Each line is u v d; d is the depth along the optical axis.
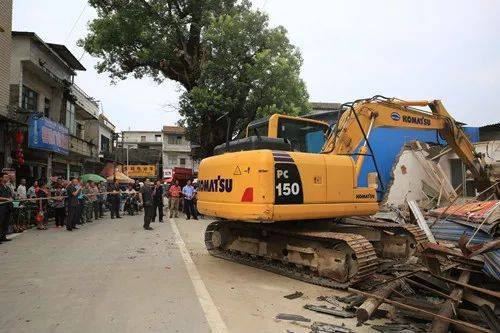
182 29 22.22
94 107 33.88
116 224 17.02
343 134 7.99
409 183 14.80
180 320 5.14
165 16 22.27
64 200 15.52
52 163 24.09
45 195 15.26
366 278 6.69
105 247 10.70
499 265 5.11
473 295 5.00
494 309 4.75
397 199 14.47
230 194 7.42
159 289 6.59
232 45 19.80
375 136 15.59
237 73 20.31
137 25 21.80
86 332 4.73
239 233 9.09
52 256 9.34
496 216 6.77
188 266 8.38
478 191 9.99
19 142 17.83
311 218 7.25
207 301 5.93
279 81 20.03
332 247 7.05
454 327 4.53
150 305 5.75
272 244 8.17
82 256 9.38
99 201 20.28
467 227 7.28
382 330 4.82
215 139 21.88
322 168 7.41
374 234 8.23
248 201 6.97
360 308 4.59
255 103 20.25
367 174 9.20
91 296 6.18
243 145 8.05
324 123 9.81
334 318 5.33
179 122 23.27
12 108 17.66
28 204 14.72
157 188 18.09
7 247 10.52
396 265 7.87
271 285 6.97
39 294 6.28
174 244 11.38
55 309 5.57
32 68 20.77
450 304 4.73
